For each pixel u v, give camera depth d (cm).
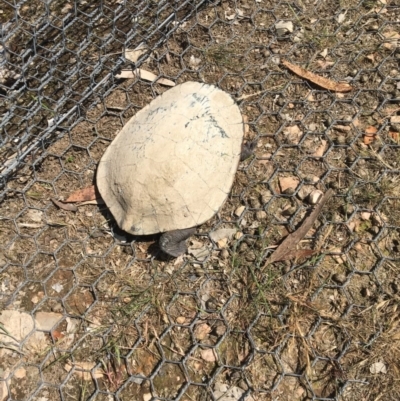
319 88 66
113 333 53
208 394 50
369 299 53
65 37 66
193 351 52
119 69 68
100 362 52
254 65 69
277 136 64
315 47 69
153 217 54
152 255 57
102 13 67
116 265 57
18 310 55
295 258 55
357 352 50
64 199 61
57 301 56
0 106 63
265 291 54
